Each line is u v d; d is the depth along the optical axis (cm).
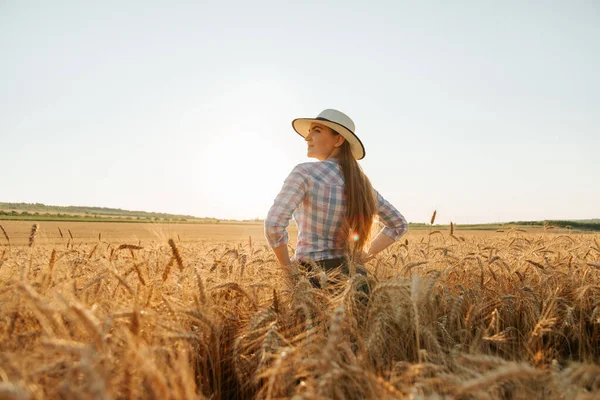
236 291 297
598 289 327
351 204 345
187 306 257
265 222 332
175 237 400
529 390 178
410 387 172
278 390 181
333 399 174
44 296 227
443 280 328
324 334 233
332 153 375
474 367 183
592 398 146
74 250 424
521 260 430
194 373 221
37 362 167
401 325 248
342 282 288
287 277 304
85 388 146
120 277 244
